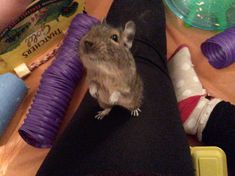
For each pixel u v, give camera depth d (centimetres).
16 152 41
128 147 30
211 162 34
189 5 44
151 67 36
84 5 42
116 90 25
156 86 35
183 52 43
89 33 23
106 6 44
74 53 40
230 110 38
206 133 38
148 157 30
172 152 31
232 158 36
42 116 39
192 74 42
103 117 32
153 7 42
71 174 30
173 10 44
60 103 40
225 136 37
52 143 40
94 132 32
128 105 29
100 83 25
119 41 24
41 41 42
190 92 40
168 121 33
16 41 39
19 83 40
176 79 42
